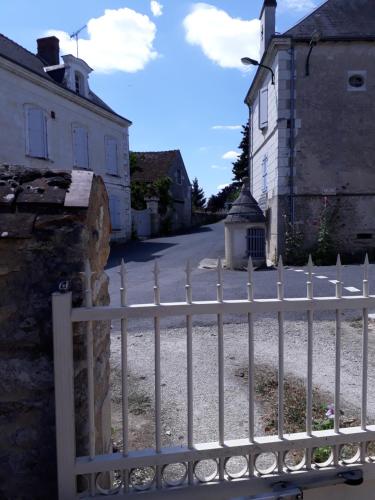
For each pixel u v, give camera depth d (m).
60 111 16.59
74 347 2.11
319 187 13.68
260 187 17.09
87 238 2.18
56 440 2.05
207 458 2.17
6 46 15.91
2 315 2.07
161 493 2.12
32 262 2.07
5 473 2.13
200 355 4.92
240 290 8.56
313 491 2.27
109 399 2.88
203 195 61.06
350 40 13.36
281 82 13.59
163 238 23.42
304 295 7.77
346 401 3.71
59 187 2.25
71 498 2.04
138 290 9.00
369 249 13.71
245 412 3.54
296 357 4.82
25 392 2.10
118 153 21.12
